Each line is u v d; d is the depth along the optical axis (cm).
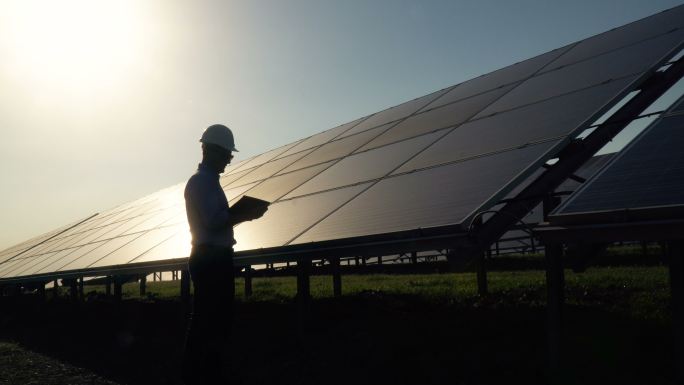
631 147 429
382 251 479
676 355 373
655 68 571
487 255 1488
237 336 746
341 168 859
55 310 1440
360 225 539
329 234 551
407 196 567
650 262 1176
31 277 1256
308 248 553
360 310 777
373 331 642
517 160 508
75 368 701
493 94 848
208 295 425
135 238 1092
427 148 726
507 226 480
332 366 547
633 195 348
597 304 635
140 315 1111
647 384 382
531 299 713
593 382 395
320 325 716
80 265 1059
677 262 372
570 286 774
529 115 638
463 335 570
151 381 588
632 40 746
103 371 667
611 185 377
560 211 369
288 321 789
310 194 788
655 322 518
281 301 1020
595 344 478
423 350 546
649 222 324
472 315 657
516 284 862
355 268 1816
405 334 609
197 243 429
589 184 395
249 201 425
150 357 717
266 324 798
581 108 560
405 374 489
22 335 1087
